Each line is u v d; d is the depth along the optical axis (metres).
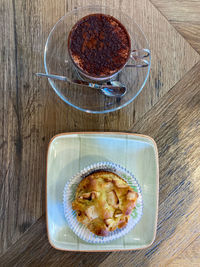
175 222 0.30
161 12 0.30
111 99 0.30
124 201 0.26
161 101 0.30
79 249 0.28
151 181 0.30
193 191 0.31
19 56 0.29
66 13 0.30
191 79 0.31
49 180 0.29
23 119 0.29
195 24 0.31
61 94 0.29
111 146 0.30
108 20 0.26
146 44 0.29
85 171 0.28
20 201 0.29
